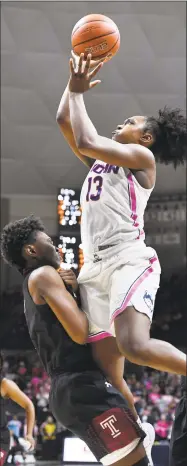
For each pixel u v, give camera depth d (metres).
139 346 2.46
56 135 16.36
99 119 15.81
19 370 14.77
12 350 16.95
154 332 17.42
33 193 18.23
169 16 13.34
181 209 17.94
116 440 2.63
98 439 2.66
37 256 2.90
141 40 13.88
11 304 17.62
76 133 2.69
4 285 18.44
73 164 17.16
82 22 2.83
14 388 5.01
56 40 13.95
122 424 2.65
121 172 2.79
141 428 2.71
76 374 2.73
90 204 2.81
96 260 2.77
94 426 2.66
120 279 2.64
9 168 17.41
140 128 2.99
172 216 18.06
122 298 2.58
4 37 13.79
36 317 2.80
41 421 10.00
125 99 15.36
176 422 2.93
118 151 2.67
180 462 2.86
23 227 2.93
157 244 18.25
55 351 2.78
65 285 2.80
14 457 7.25
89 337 2.78
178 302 17.70
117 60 14.31
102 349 2.79
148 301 2.60
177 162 3.10
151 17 13.36
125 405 2.71
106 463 2.68
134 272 2.65
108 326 2.74
